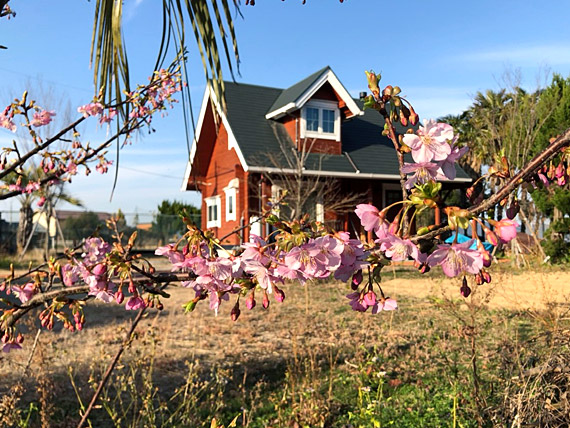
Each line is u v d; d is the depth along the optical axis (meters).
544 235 15.88
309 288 11.61
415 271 15.09
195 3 2.27
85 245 2.22
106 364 5.50
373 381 4.95
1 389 4.81
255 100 18.86
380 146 19.14
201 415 4.48
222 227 18.58
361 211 1.11
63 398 4.81
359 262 1.13
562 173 1.06
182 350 6.35
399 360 5.72
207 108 18.25
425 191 1.02
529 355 3.60
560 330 3.50
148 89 2.94
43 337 6.55
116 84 2.61
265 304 1.19
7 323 1.64
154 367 5.55
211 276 1.20
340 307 9.32
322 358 5.92
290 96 17.39
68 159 3.03
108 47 2.53
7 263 19.53
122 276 1.46
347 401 4.63
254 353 6.27
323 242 1.09
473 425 3.84
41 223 23.44
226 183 18.45
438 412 4.18
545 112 14.63
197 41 2.27
